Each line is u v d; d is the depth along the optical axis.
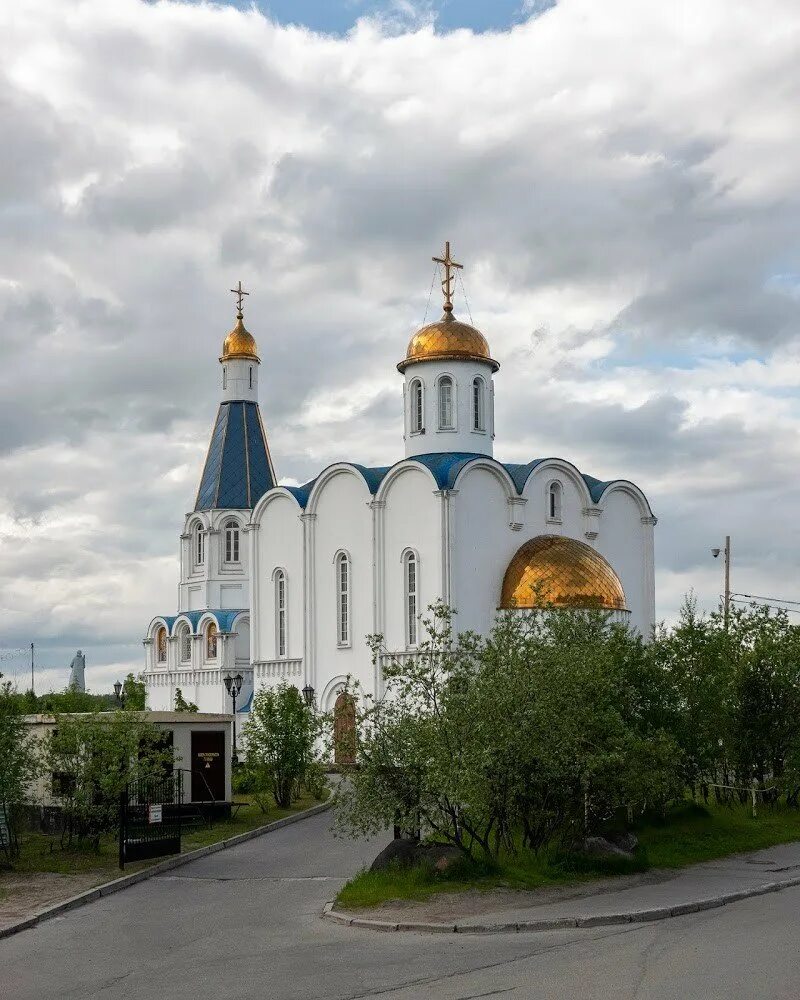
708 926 18.09
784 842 27.92
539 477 54.03
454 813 22.94
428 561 50.94
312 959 17.05
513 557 52.16
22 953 18.52
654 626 36.66
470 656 25.09
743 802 33.16
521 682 23.11
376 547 52.69
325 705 54.47
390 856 22.94
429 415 55.28
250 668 72.62
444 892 21.27
